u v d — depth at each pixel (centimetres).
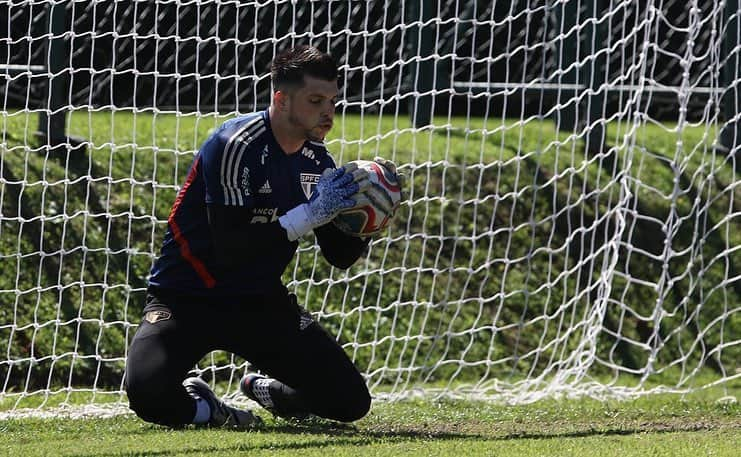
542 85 2566
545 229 2878
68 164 2567
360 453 1454
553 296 2750
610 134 3322
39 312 2359
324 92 1476
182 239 1587
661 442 1567
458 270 2650
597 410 2008
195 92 3531
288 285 2511
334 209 1477
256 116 1523
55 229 2500
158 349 1578
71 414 1950
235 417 1717
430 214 2811
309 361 1631
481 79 4038
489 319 2664
